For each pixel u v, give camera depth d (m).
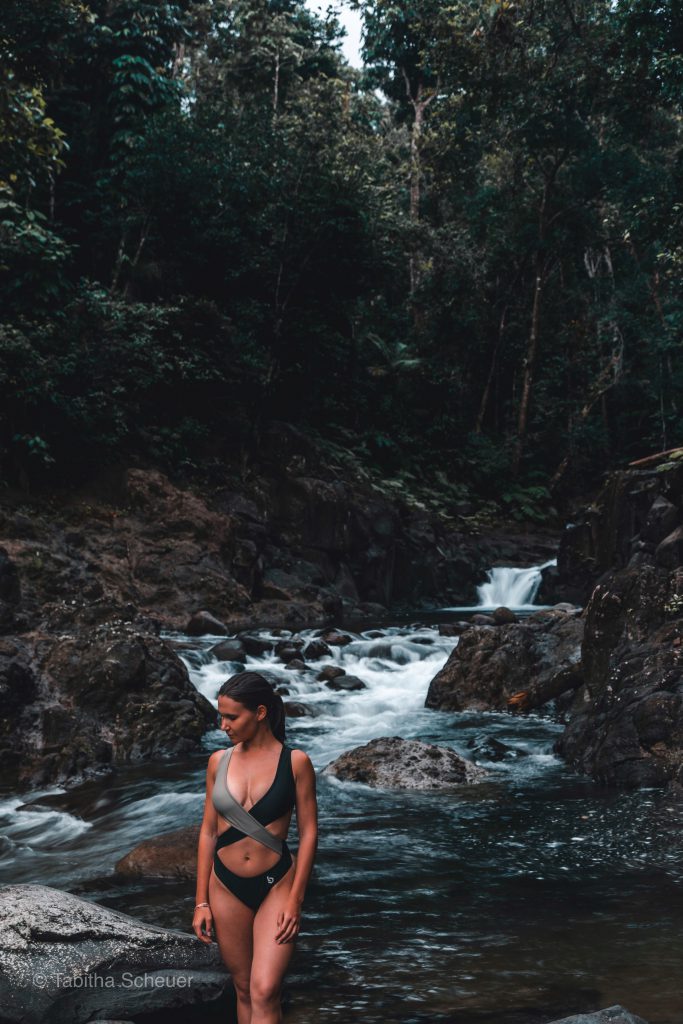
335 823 7.08
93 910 4.31
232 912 3.22
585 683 10.21
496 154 33.91
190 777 8.88
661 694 8.26
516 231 33.19
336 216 25.61
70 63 18.45
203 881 3.30
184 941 4.21
